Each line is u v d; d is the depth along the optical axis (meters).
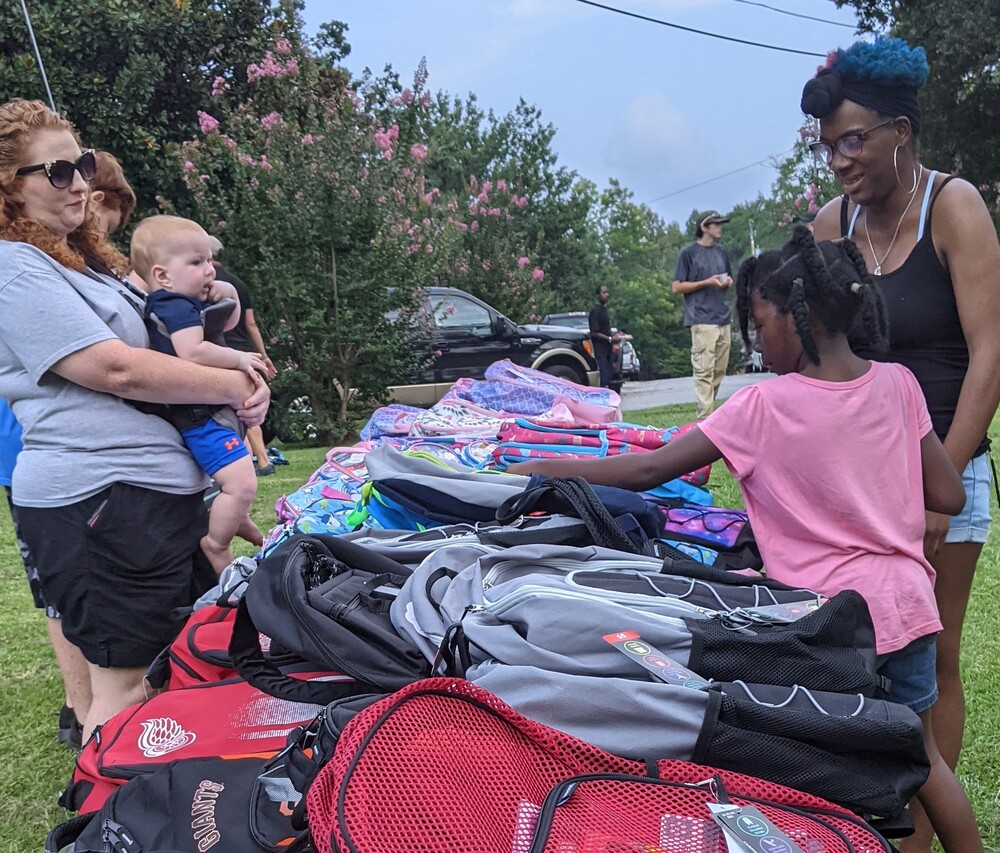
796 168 12.48
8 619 3.95
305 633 1.73
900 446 1.81
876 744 1.42
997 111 16.95
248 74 11.77
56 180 2.15
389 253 9.70
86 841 1.56
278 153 9.70
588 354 11.49
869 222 2.19
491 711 1.41
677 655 1.53
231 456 2.38
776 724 1.42
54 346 2.09
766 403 1.86
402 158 11.50
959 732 2.16
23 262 2.10
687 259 8.41
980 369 1.97
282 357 9.77
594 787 1.34
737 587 1.79
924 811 1.98
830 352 1.85
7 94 10.54
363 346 9.62
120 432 2.19
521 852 1.22
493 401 4.23
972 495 2.08
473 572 1.84
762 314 1.90
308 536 2.02
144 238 2.69
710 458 1.93
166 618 2.30
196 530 2.38
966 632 3.50
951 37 16.52
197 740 1.85
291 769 1.48
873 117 1.99
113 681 2.30
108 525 2.15
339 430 9.78
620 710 1.44
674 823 1.28
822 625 1.55
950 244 2.01
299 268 9.51
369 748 1.26
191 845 1.48
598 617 1.55
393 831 1.16
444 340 10.73
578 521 2.04
